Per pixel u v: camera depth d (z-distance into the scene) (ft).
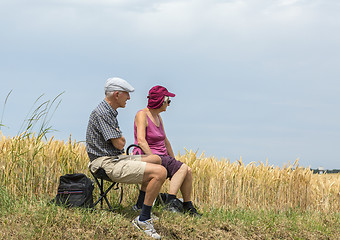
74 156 21.98
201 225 18.61
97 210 17.65
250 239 19.03
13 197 18.71
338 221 26.17
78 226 15.72
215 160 28.17
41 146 20.79
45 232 14.93
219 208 24.34
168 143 21.44
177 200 19.77
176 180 19.33
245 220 21.58
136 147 19.51
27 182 19.97
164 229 17.25
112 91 16.66
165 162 19.31
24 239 14.37
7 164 19.79
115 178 16.44
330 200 30.35
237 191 26.48
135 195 22.36
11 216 16.28
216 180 25.77
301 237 21.13
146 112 19.69
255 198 27.30
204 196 25.57
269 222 22.34
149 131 19.45
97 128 16.58
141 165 16.20
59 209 16.89
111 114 16.63
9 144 20.85
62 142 22.26
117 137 16.44
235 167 27.94
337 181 31.71
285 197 28.55
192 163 25.53
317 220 25.45
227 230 19.40
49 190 20.84
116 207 19.71
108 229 15.83
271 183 28.17
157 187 16.17
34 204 17.95
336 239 22.16
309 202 29.45
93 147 16.89
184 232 17.43
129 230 16.11
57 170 21.22
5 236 14.44
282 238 20.47
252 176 27.84
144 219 16.34
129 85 16.87
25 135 20.90
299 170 29.19
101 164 16.58
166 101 19.61
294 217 24.98
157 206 20.15
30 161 20.33
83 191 17.26
